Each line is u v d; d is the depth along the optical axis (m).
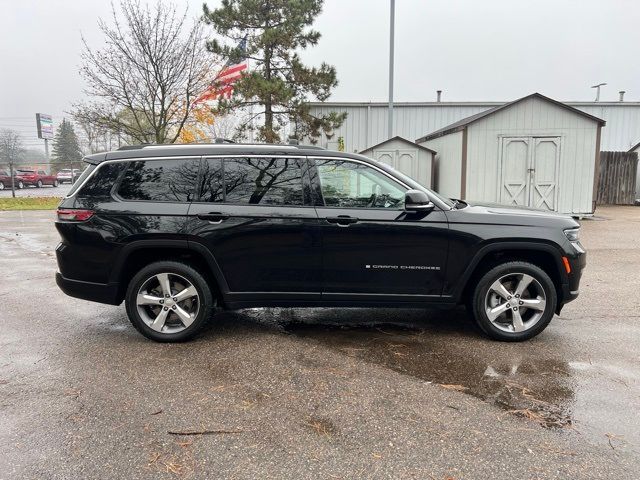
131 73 11.96
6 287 6.39
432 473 2.44
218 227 4.11
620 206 18.22
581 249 4.28
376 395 3.26
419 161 15.38
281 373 3.62
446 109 20.58
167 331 4.27
